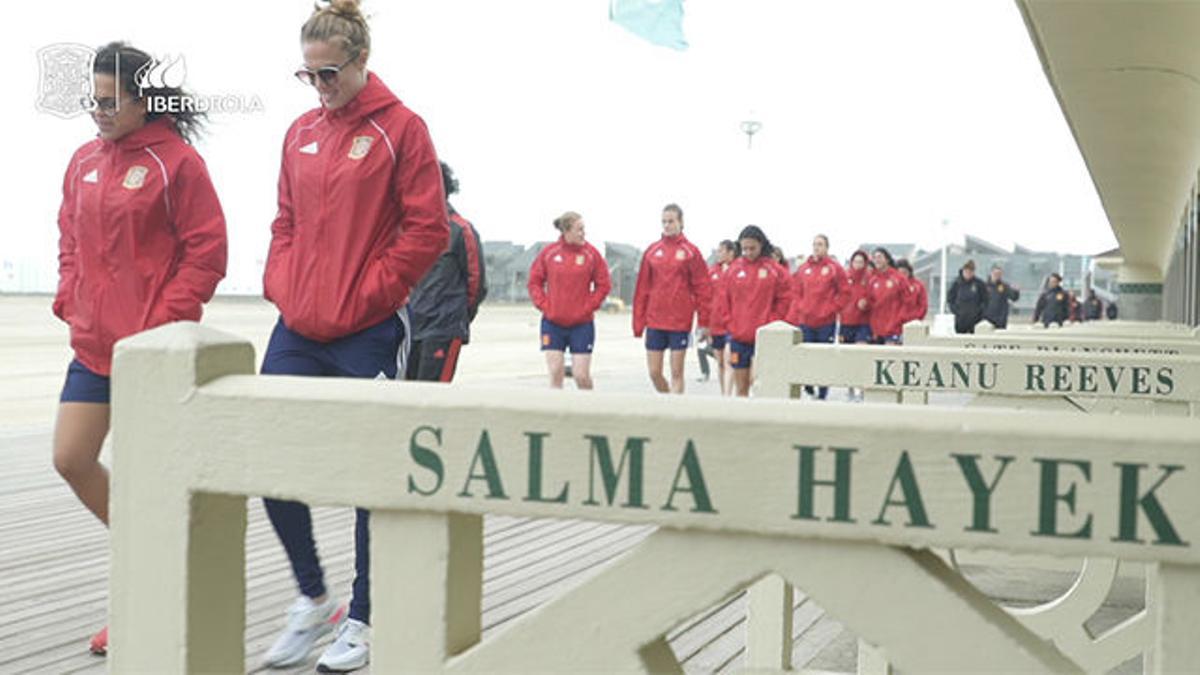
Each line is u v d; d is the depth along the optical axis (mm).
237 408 1199
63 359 19859
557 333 9859
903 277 15633
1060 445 996
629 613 1121
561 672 1143
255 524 5711
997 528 1012
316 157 3248
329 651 3412
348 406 1170
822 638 3998
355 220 3225
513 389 1168
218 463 1207
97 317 3297
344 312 3234
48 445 8578
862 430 1038
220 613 1271
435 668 1176
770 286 10500
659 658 1150
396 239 3307
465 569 1210
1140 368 3062
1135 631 3125
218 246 3400
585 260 9695
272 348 3393
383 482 1166
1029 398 3145
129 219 3262
